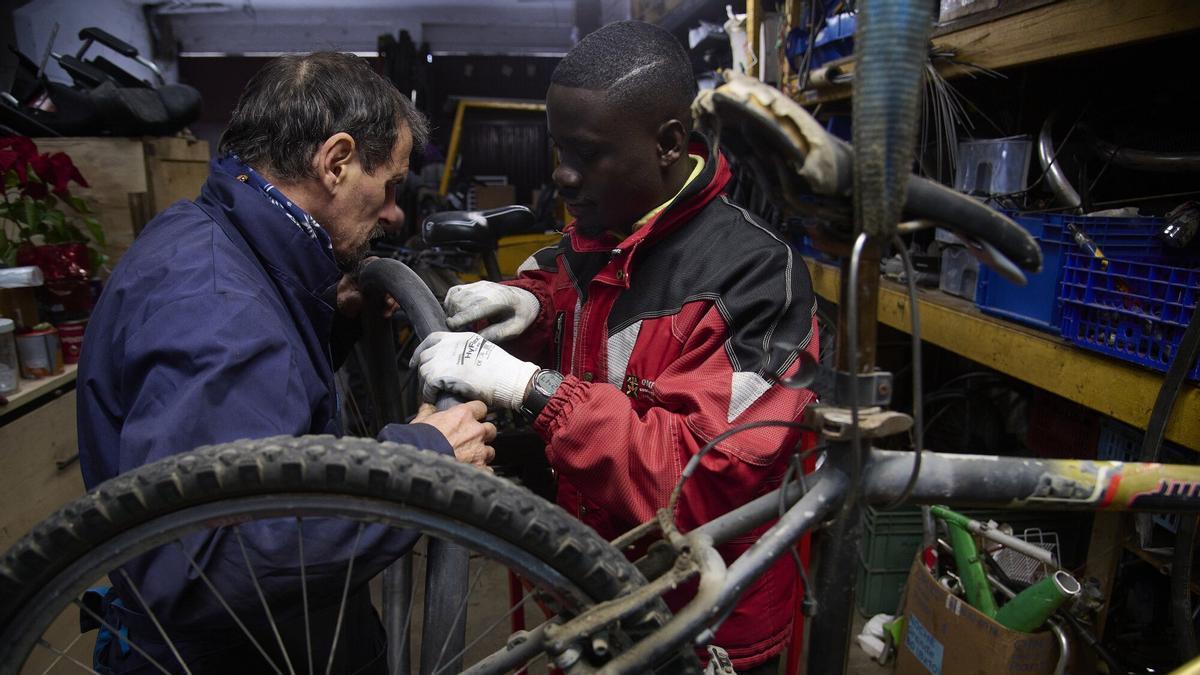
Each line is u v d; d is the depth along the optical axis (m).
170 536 0.59
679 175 0.99
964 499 0.69
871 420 0.62
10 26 4.85
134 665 0.82
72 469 1.60
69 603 0.61
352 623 0.96
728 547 0.95
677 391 0.89
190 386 0.67
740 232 0.97
